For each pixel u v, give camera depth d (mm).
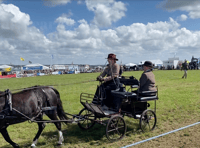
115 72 6180
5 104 4543
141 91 6148
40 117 5223
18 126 7285
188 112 8438
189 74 31203
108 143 5449
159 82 20266
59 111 5754
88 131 6512
